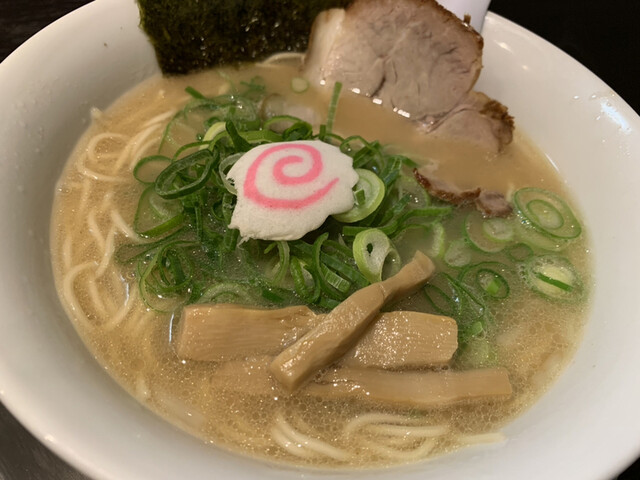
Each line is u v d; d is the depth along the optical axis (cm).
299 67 22
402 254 16
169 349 14
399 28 20
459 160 20
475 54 19
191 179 16
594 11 26
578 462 11
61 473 14
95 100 18
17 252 13
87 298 15
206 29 20
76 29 18
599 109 18
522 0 26
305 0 21
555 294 16
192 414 13
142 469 10
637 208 16
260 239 15
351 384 13
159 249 15
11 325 11
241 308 13
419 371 14
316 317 14
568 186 19
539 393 14
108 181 17
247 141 17
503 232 17
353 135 20
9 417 15
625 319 14
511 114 21
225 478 10
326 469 12
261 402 13
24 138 15
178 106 20
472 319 15
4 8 23
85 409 11
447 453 13
